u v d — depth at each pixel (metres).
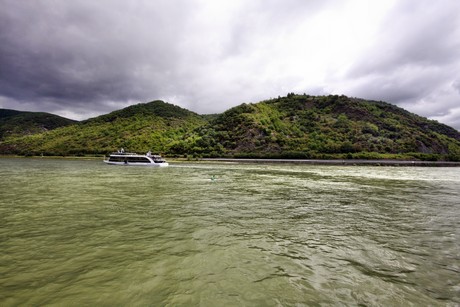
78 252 7.54
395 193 19.50
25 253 7.42
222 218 11.59
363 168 52.59
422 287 5.80
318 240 8.88
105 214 12.06
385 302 5.16
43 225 10.21
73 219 11.15
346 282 5.96
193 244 8.32
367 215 12.49
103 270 6.39
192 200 15.74
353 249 8.09
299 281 5.97
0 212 12.26
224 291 5.47
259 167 52.47
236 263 6.91
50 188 20.19
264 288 5.62
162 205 14.17
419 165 67.44
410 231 10.01
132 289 5.50
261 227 10.31
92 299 5.08
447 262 7.18
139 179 27.72
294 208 13.85
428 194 19.16
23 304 4.87
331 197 17.39
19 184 22.48
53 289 5.45
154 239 8.74
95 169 42.72
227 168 48.72
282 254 7.60
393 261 7.20
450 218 12.02
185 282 5.84
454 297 5.40
